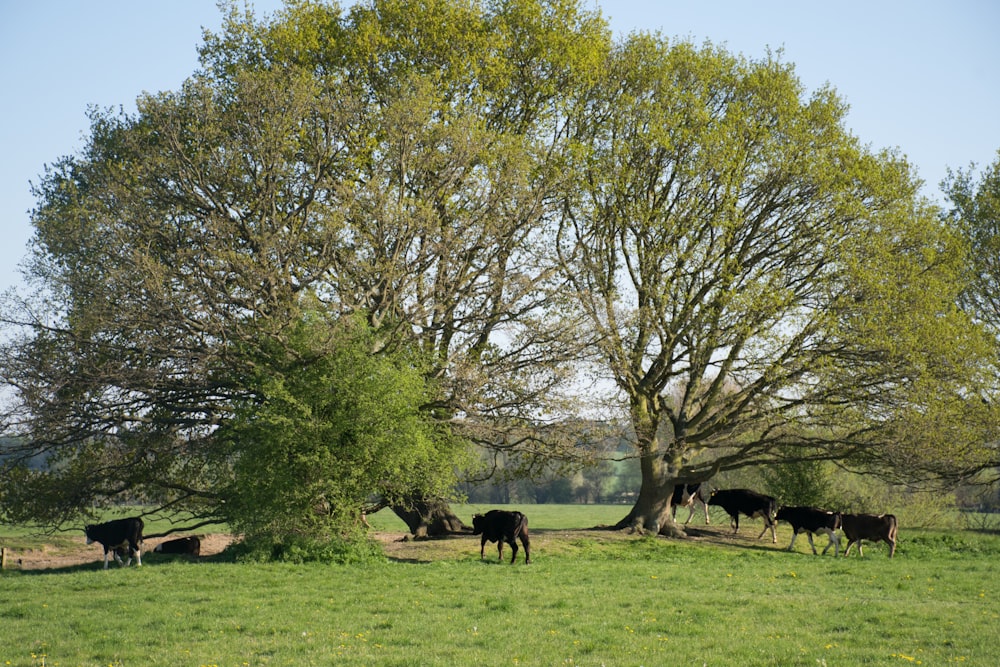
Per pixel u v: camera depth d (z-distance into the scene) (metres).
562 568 25.48
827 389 31.48
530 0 32.78
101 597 18.80
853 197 32.78
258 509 25.09
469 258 29.28
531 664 12.86
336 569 23.66
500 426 29.42
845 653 13.76
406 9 31.75
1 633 15.19
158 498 30.64
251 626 15.79
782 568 26.62
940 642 14.74
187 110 28.91
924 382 30.06
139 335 26.88
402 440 25.38
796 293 32.62
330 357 25.56
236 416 26.06
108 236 26.33
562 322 29.52
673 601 19.05
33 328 28.09
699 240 33.03
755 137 33.16
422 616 16.81
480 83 32.00
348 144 29.69
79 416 28.30
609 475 102.88
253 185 28.31
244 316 27.33
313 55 31.42
